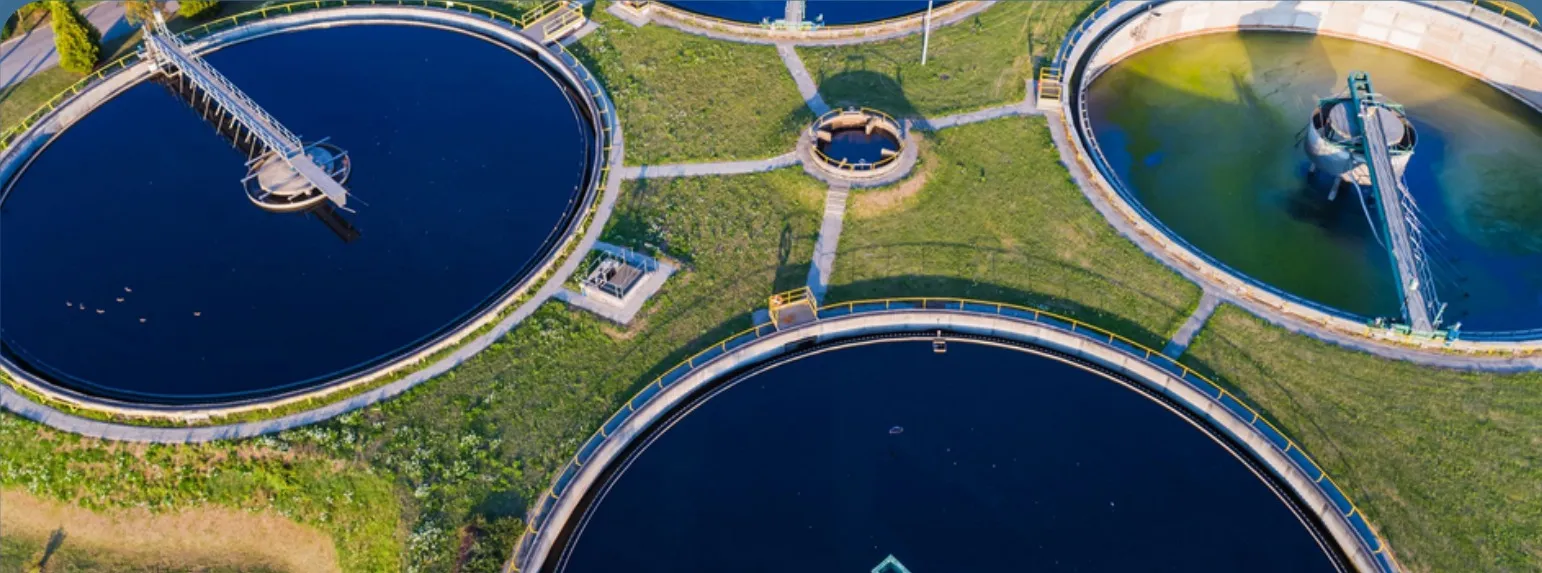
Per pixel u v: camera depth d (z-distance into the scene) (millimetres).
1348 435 46531
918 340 51594
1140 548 43344
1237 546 43375
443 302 52875
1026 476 45812
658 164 60125
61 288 54031
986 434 47375
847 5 73438
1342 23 73250
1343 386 48500
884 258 54812
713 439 47406
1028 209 57219
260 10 72438
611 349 50344
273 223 57656
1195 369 49250
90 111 65562
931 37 69688
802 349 51375
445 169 60625
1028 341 51500
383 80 67312
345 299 53094
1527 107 67938
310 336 51281
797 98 64625
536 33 69938
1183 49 73750
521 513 44125
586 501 45500
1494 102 68438
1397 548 42688
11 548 46688
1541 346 49188
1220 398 47938
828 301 52625
